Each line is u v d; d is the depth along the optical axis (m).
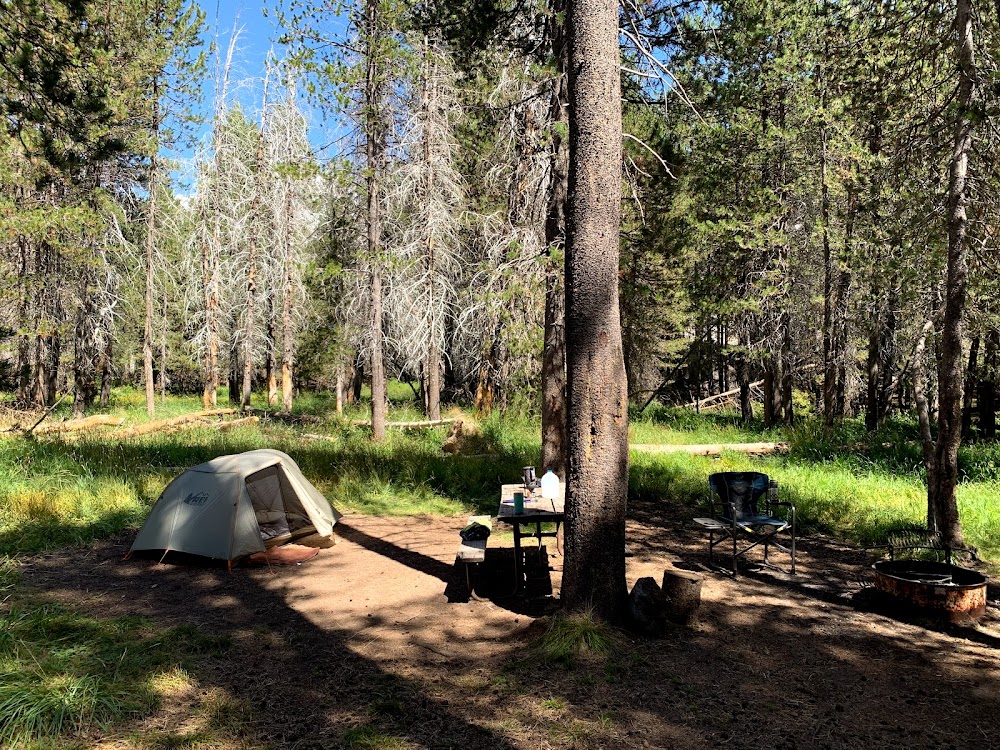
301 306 26.19
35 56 8.33
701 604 5.95
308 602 6.01
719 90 9.41
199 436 15.23
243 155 24.89
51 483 9.74
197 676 4.43
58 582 6.40
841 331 17.36
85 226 15.18
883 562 6.07
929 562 6.02
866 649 4.99
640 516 9.76
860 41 8.54
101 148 9.73
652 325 20.94
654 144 10.71
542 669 4.55
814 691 4.30
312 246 23.91
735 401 33.53
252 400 33.25
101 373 25.09
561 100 9.17
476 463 12.24
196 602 5.98
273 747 3.58
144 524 7.58
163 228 22.17
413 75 14.69
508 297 9.49
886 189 9.30
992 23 7.45
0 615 5.32
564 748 3.59
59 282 19.34
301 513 8.83
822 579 6.79
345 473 11.27
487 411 20.88
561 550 7.88
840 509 9.47
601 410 5.04
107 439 13.98
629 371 22.28
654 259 15.84
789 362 19.77
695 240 14.56
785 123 16.03
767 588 6.49
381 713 3.96
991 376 14.95
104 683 4.16
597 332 5.00
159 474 10.77
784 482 11.24
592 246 5.01
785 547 8.03
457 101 14.62
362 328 22.47
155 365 29.11
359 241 20.75
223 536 7.14
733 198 16.45
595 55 5.04
